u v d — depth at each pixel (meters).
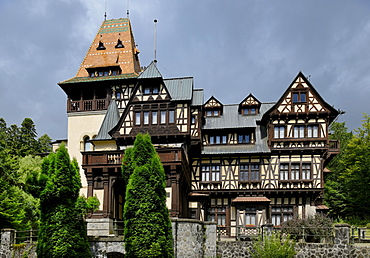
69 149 32.91
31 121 49.72
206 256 21.70
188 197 30.09
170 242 20.31
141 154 20.75
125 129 29.22
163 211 20.27
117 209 26.95
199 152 31.48
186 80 30.30
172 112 29.17
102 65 33.88
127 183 21.09
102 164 25.66
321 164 30.38
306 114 30.47
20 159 36.22
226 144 32.16
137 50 37.84
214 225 22.16
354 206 38.38
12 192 25.84
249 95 33.38
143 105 29.41
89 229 24.73
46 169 20.16
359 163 37.88
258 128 32.31
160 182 20.50
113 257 21.70
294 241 21.00
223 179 31.27
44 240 19.50
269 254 19.89
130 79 32.84
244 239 24.31
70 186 20.00
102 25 38.06
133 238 19.59
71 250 19.42
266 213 29.78
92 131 32.91
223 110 33.94
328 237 21.83
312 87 30.78
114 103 31.33
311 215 27.27
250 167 31.19
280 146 30.75
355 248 20.14
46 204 19.94
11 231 21.59
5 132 47.53
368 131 39.19
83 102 33.50
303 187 30.14
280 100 30.84
